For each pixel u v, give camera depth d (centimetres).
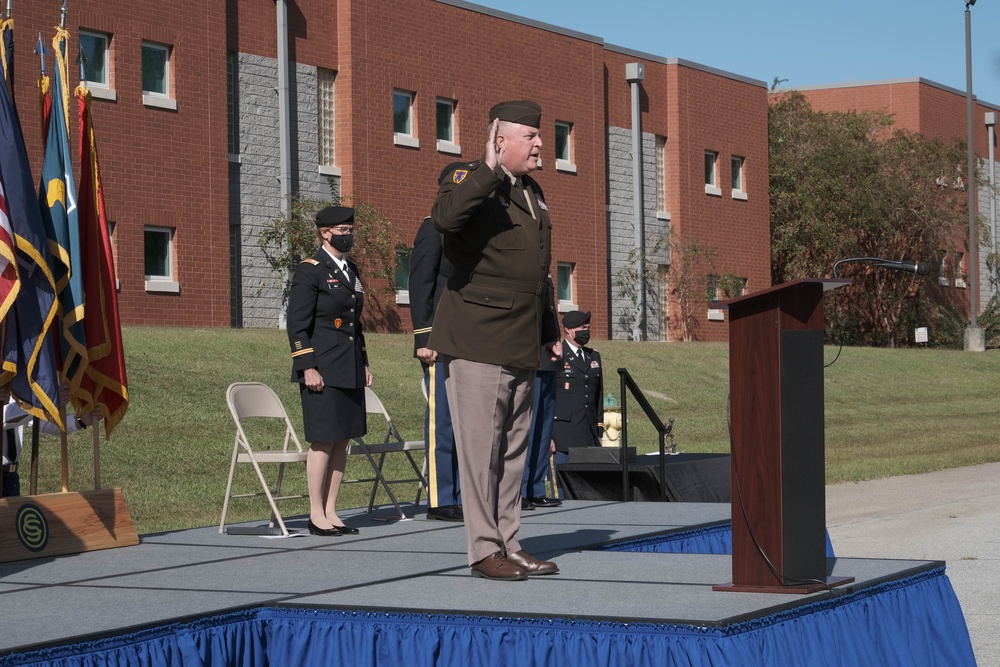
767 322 537
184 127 2502
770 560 536
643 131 3709
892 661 551
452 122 3123
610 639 475
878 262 883
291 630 530
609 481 1123
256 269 2709
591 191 3475
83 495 754
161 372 1808
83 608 534
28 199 719
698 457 1185
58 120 774
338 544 761
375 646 512
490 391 592
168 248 2492
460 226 575
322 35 2848
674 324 3759
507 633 492
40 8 2222
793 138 4459
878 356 3538
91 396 779
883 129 5109
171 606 532
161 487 1335
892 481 1739
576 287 3428
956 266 5144
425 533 814
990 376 3538
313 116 2834
